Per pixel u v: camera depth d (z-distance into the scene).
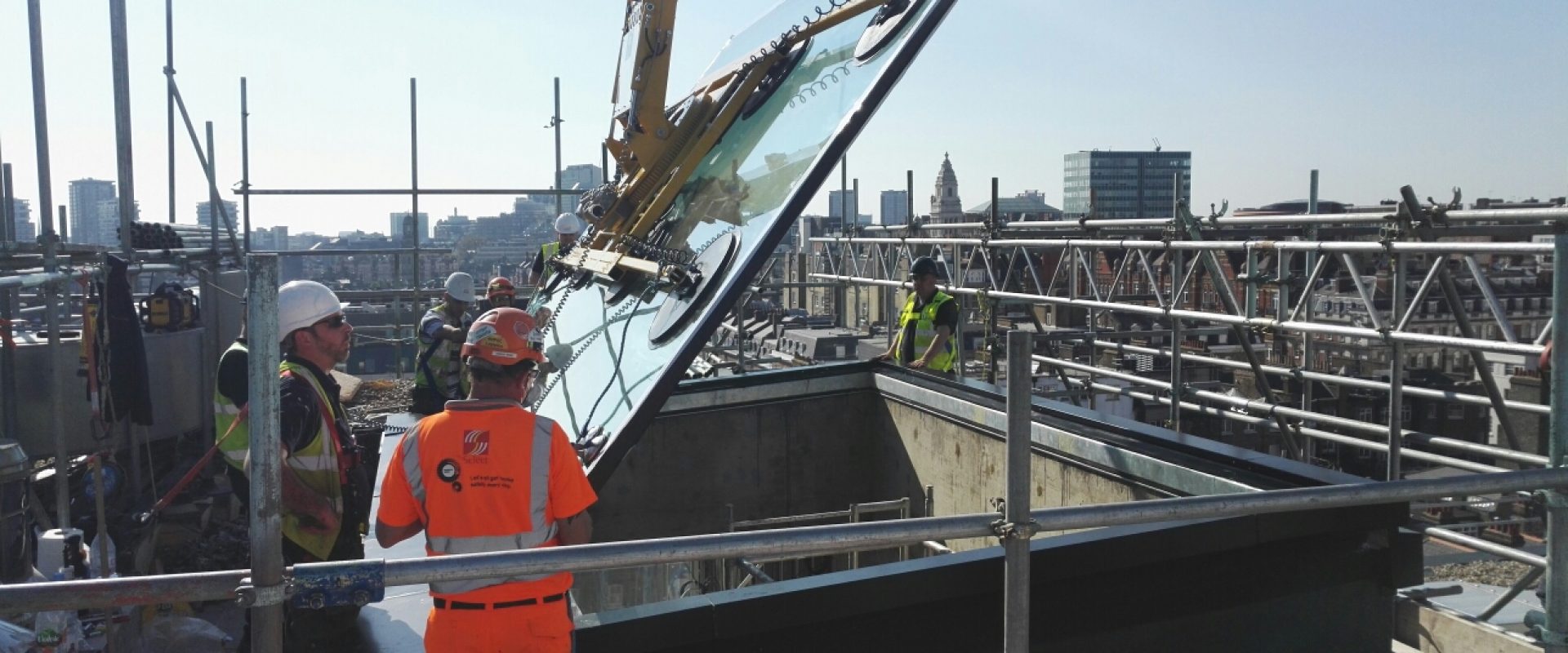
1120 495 4.35
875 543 2.34
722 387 6.06
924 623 2.98
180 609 5.84
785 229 3.69
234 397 4.03
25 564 6.11
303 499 3.34
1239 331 7.56
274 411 2.03
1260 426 7.74
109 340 7.54
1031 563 3.07
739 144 5.54
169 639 5.34
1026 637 2.48
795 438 6.26
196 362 10.02
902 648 2.96
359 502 3.73
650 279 5.10
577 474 2.81
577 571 2.13
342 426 3.67
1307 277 7.56
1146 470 4.17
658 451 5.95
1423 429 13.38
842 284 13.23
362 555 3.79
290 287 3.56
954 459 5.55
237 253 11.91
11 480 5.96
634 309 5.04
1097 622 3.15
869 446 6.43
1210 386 12.52
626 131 6.04
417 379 7.37
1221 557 3.26
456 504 2.71
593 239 6.41
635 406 3.72
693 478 6.03
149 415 7.85
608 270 5.54
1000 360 14.61
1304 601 3.34
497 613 2.66
